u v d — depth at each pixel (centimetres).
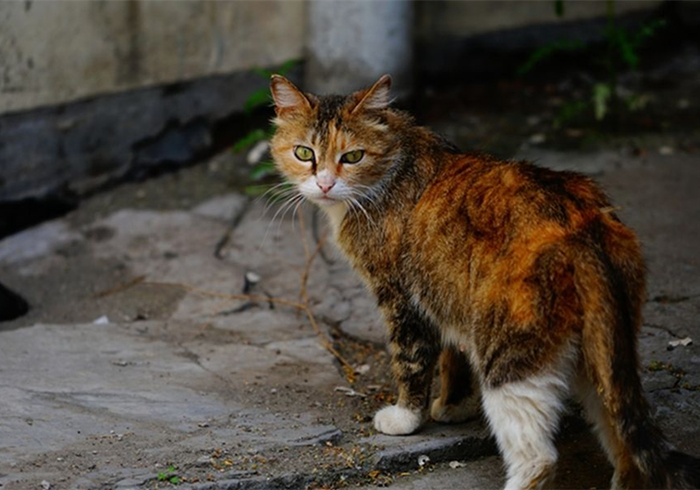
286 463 624
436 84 1268
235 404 707
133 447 636
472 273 588
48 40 1042
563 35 1300
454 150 685
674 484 537
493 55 1284
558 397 557
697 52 1350
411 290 641
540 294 548
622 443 556
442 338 640
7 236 1048
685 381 705
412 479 626
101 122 1090
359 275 680
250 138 1104
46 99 1055
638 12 1334
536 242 560
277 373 764
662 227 949
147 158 1124
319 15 1148
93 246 1007
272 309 888
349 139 656
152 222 1038
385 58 1149
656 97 1248
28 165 1055
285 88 684
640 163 1087
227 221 1038
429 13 1240
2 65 1023
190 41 1125
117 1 1073
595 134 1157
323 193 663
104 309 901
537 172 603
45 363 760
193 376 752
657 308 810
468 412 681
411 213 647
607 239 567
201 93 1144
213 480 599
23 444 633
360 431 673
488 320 567
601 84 1230
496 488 611
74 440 643
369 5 1134
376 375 777
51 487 586
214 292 912
